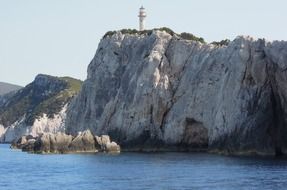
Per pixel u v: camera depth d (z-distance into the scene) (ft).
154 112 516.32
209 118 478.59
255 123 396.37
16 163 378.53
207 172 273.54
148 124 521.24
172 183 231.50
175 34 565.53
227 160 345.72
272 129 390.63
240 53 422.00
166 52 549.95
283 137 383.86
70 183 244.01
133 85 552.00
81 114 653.30
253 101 408.26
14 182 256.52
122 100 562.25
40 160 400.67
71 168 320.91
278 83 384.27
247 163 319.06
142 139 517.14
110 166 325.42
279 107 388.16
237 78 423.23
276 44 392.06
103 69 632.79
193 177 253.03
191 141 497.05
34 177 277.64
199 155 407.85
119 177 262.06
